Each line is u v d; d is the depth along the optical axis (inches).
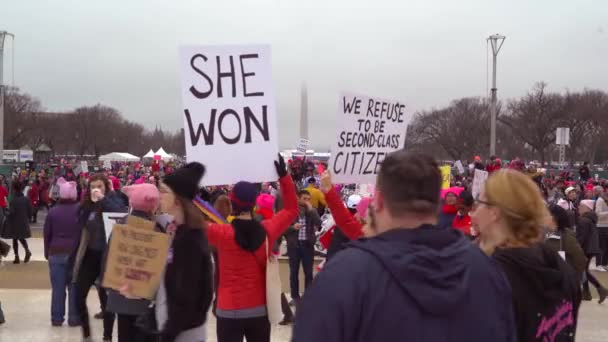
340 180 252.5
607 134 2427.4
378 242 77.3
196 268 152.2
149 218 183.8
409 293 72.1
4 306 343.9
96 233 251.8
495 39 1392.7
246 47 200.8
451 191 264.4
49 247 299.7
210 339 282.0
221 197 270.2
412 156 81.4
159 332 153.4
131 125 3902.6
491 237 111.0
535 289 103.3
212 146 199.6
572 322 109.0
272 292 177.0
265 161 199.3
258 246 172.7
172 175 156.4
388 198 80.2
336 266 75.8
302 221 351.6
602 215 532.4
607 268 532.1
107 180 264.8
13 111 2790.4
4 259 519.5
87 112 3287.4
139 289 156.3
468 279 76.9
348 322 72.2
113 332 288.8
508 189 108.5
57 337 281.1
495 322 78.4
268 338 182.1
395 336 71.8
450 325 74.2
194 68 199.3
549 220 114.9
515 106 2623.0
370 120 257.3
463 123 2856.8
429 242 77.9
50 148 3149.6
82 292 258.5
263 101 201.2
